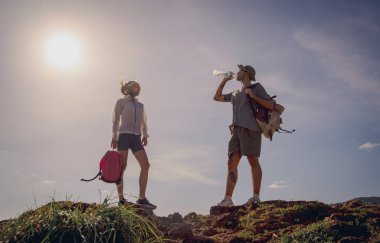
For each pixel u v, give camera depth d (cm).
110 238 469
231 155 745
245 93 741
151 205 678
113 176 669
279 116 728
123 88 738
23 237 453
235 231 581
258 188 721
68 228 461
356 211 558
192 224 662
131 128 717
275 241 497
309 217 567
